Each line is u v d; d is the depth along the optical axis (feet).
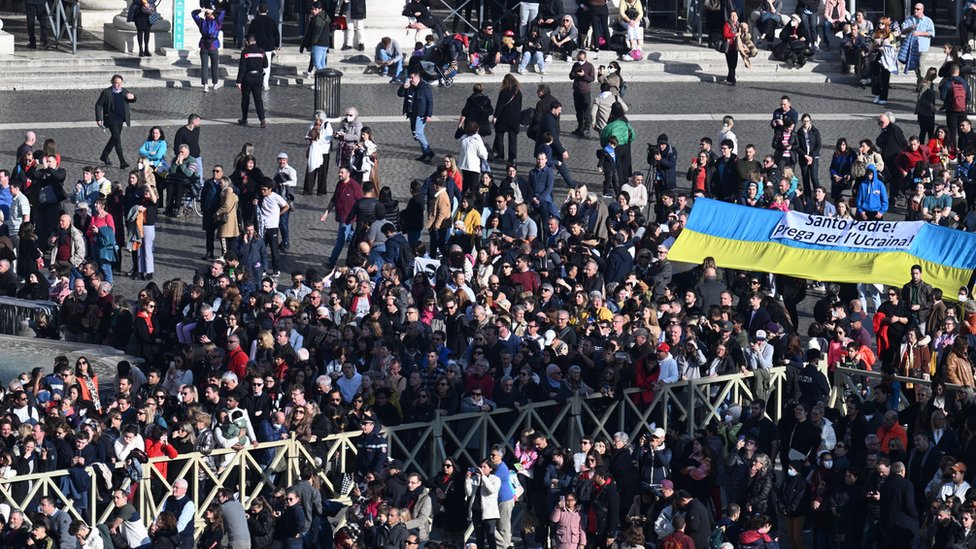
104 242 345.51
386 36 515.50
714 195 388.16
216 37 481.87
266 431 269.03
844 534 261.44
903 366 296.51
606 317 307.78
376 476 260.42
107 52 504.02
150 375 278.67
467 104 424.46
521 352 289.33
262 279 322.96
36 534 241.55
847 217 349.00
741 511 263.90
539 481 269.64
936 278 317.42
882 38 486.79
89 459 255.09
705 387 294.66
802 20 519.60
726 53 508.53
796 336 300.20
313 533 258.37
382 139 444.96
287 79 496.64
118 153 413.39
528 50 510.17
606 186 405.18
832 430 275.80
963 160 398.01
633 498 266.16
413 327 297.74
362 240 345.92
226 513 252.21
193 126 393.50
